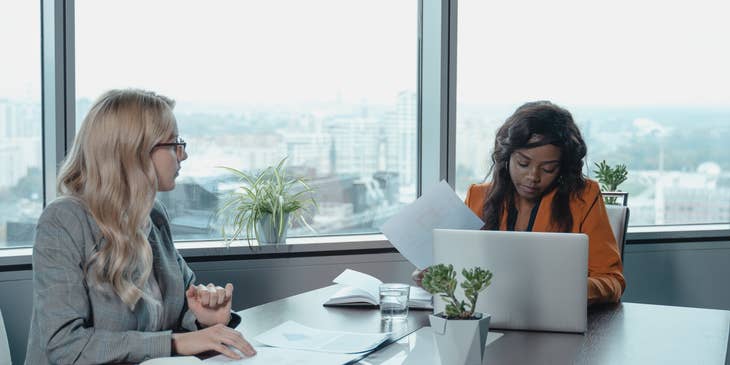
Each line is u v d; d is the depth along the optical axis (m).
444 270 1.61
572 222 2.54
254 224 3.48
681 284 3.98
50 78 3.23
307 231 3.74
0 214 3.27
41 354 1.72
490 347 1.77
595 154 4.07
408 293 2.09
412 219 2.21
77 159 1.84
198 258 3.39
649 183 4.13
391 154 3.86
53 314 1.66
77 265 1.73
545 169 2.57
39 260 1.72
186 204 3.53
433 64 3.75
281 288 3.51
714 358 1.68
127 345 1.65
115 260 1.76
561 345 1.79
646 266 3.94
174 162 1.88
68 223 1.75
